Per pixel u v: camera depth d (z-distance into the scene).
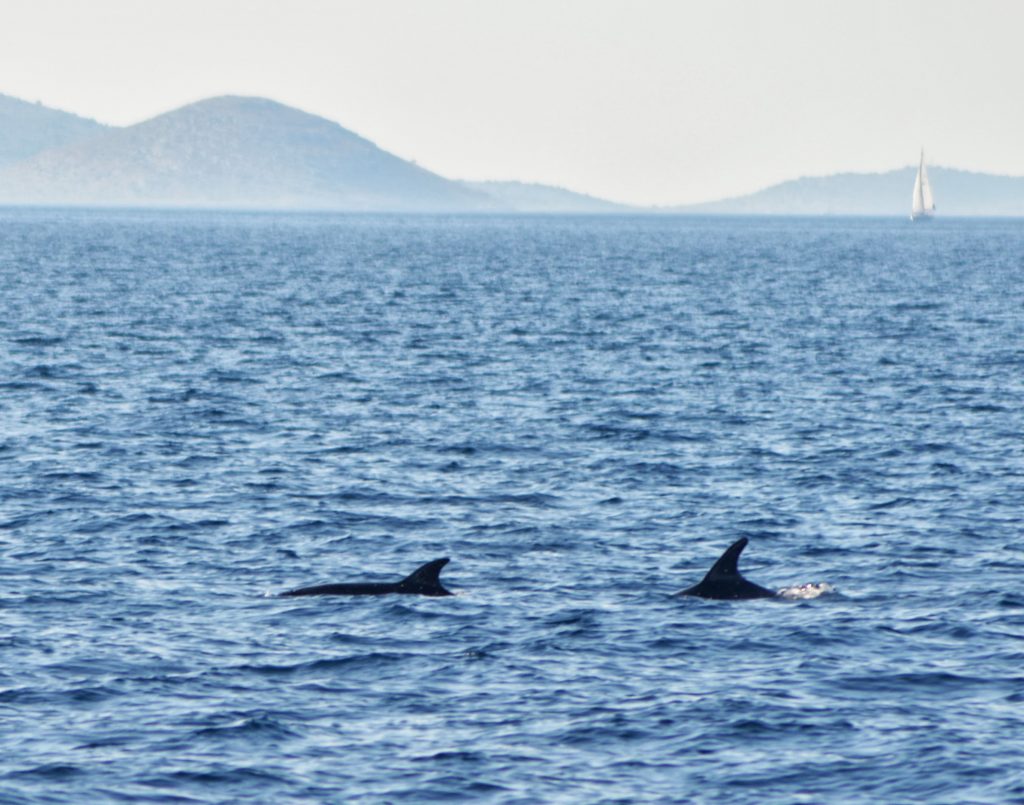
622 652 94.06
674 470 159.50
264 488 147.62
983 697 85.69
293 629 98.62
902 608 105.00
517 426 188.25
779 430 187.12
